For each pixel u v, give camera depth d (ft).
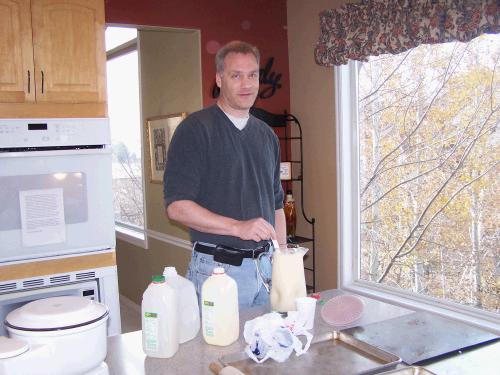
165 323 3.80
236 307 4.12
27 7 7.20
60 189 7.25
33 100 7.30
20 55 7.19
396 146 9.31
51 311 3.21
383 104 9.50
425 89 8.73
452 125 8.34
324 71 10.21
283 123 10.96
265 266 5.95
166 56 11.86
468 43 8.01
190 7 10.21
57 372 3.09
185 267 11.77
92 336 3.23
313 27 10.43
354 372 3.47
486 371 3.53
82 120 7.33
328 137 10.23
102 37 7.66
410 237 9.20
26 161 7.02
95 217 7.53
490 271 7.96
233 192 6.04
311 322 4.26
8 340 3.07
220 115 6.11
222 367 3.54
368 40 8.56
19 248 7.09
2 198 6.93
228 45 6.07
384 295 9.43
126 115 14.85
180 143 5.85
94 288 7.54
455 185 8.37
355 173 10.03
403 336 4.11
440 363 3.66
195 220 5.46
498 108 7.67
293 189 11.27
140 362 3.76
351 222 10.14
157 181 12.72
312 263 10.85
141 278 14.10
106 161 7.52
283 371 3.50
